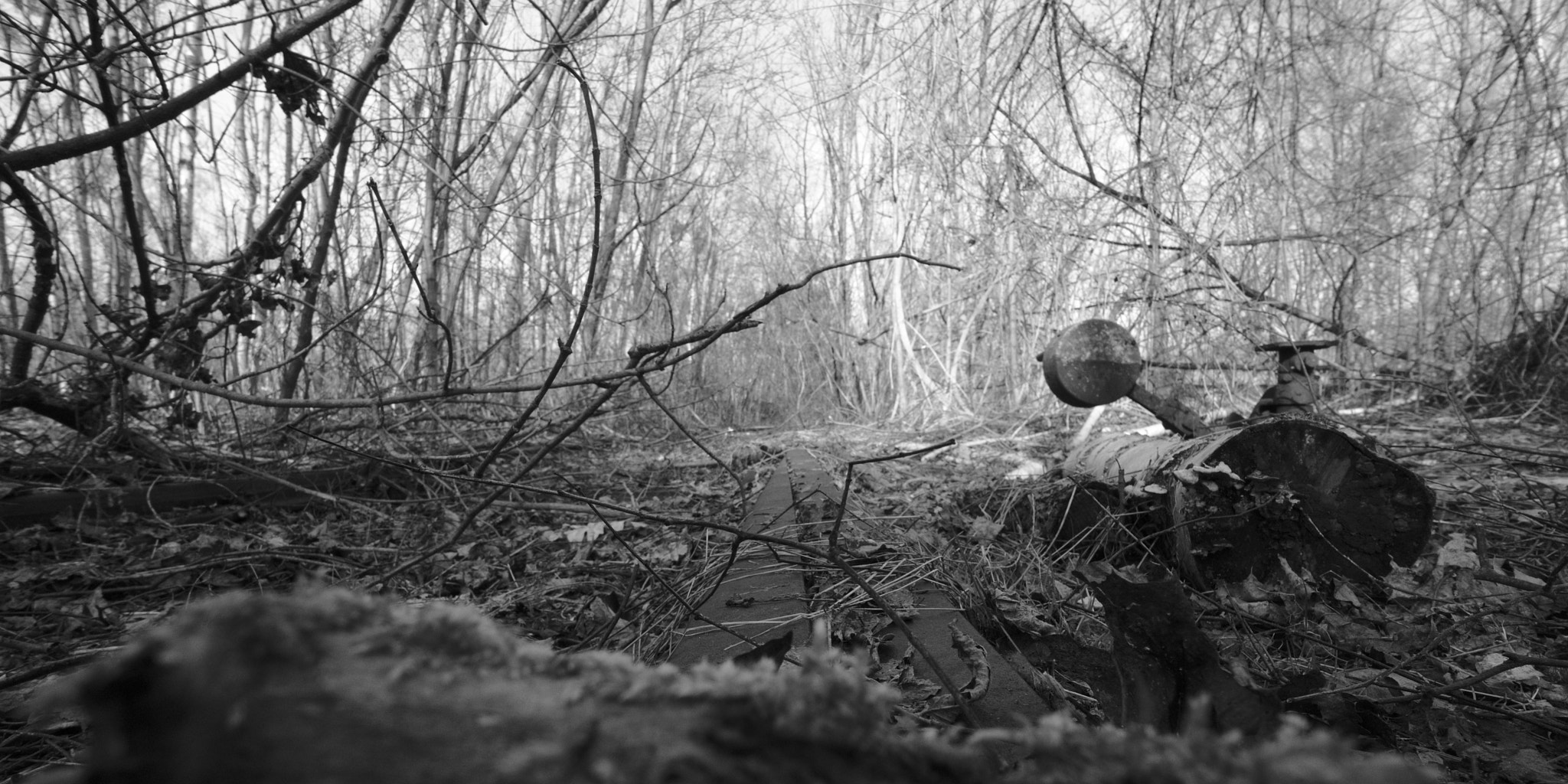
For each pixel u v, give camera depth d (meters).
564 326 11.05
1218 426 3.61
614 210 11.20
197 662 0.37
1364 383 9.07
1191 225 9.20
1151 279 8.95
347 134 6.23
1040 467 6.21
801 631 2.19
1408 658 2.38
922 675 1.83
